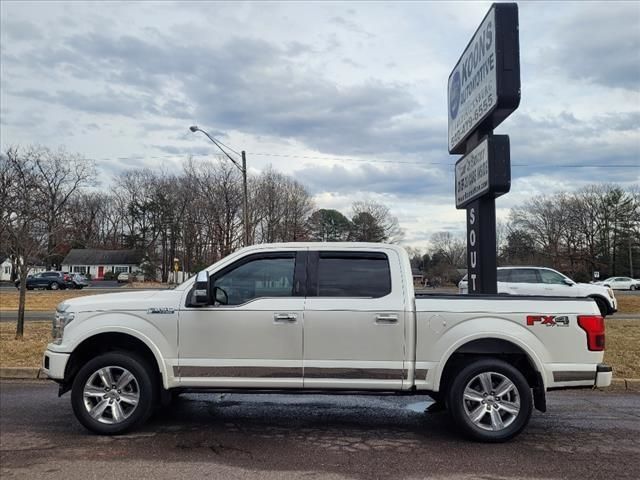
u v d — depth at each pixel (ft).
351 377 17.97
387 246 19.06
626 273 251.60
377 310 18.07
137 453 16.55
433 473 14.98
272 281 18.84
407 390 18.02
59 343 18.76
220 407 22.62
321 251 19.01
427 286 239.09
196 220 193.98
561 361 17.94
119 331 18.40
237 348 18.19
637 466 15.66
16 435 18.43
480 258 29.53
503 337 17.84
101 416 18.38
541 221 271.49
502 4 26.48
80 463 15.62
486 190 27.78
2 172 50.26
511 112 26.89
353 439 18.21
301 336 18.06
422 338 17.99
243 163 100.17
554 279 56.24
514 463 15.85
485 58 28.04
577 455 16.63
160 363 18.25
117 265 271.28
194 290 18.48
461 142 33.45
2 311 80.43
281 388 18.15
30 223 40.57
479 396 17.98
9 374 28.99
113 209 300.81
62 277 154.61
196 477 14.55
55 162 87.86
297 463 15.75
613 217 254.06
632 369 29.37
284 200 224.53
